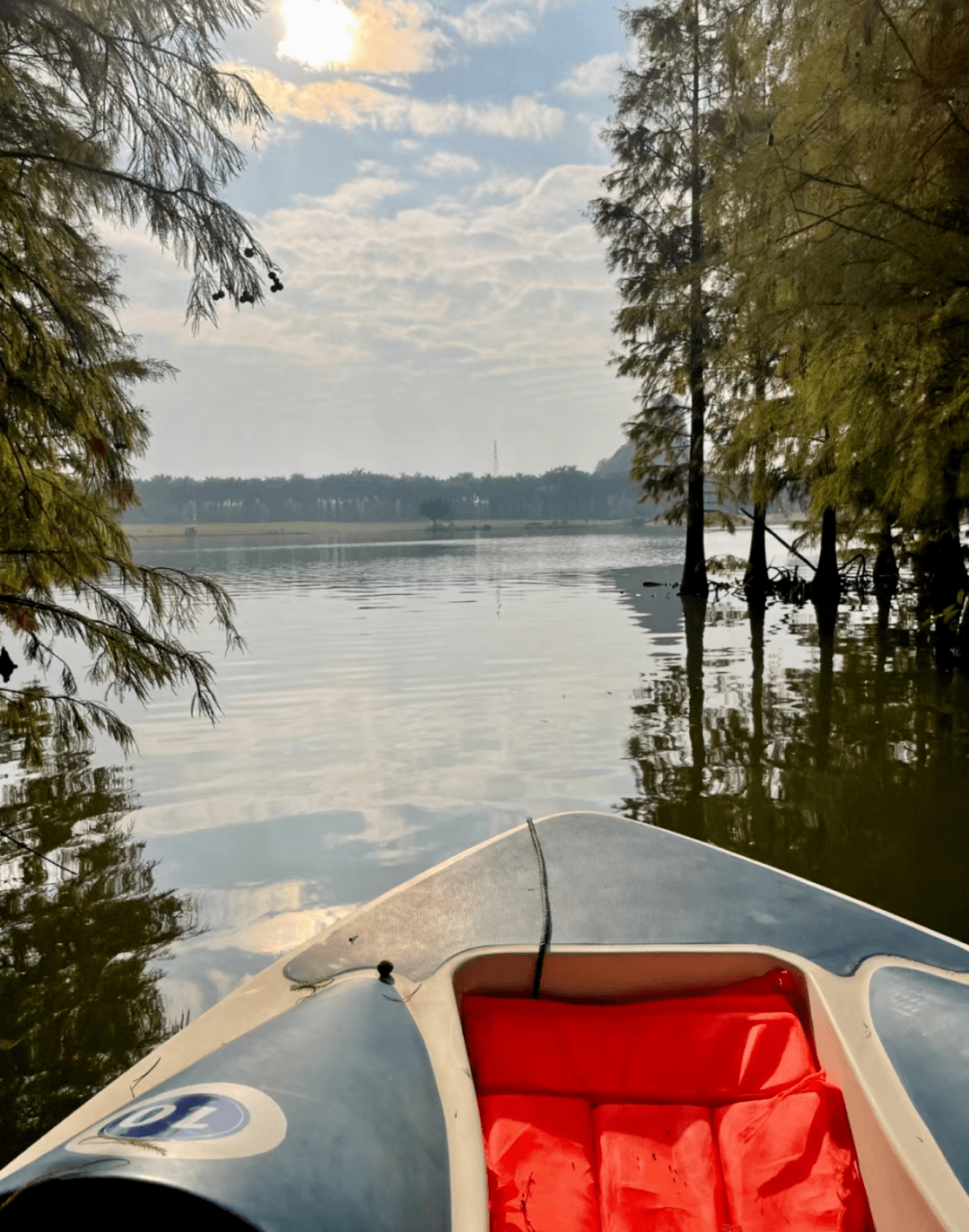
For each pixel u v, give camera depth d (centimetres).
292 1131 175
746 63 846
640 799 641
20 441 432
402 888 312
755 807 622
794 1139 210
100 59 402
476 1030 250
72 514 455
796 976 260
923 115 698
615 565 4119
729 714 928
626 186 2433
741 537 7731
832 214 768
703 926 283
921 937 279
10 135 408
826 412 879
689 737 831
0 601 451
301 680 1155
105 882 498
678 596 2472
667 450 2533
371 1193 165
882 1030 226
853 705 970
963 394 784
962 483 877
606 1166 214
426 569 3966
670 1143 219
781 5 775
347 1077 199
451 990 248
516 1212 197
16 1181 149
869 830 573
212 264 434
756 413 1082
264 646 1477
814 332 824
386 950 272
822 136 769
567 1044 247
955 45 659
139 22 404
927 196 737
